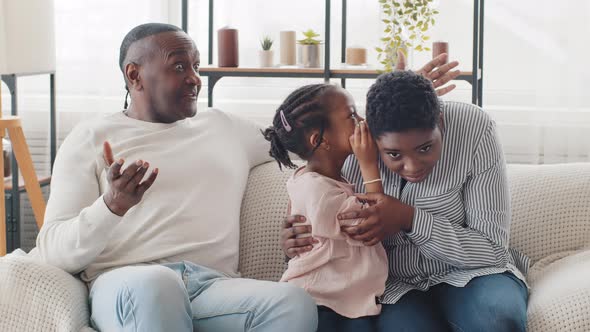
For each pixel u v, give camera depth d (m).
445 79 1.76
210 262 1.78
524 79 3.23
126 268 1.59
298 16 3.33
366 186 1.60
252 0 3.34
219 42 2.94
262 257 1.92
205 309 1.58
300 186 1.65
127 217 1.77
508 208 1.66
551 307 1.52
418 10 3.02
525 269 1.79
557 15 3.18
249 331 1.53
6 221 2.97
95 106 3.35
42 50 2.74
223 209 1.83
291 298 1.51
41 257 1.69
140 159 1.68
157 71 1.83
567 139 3.21
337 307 1.61
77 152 1.80
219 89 3.41
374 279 1.62
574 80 3.19
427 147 1.50
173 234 1.75
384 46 3.19
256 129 2.04
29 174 2.69
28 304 1.58
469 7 3.22
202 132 1.91
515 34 3.22
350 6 3.30
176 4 3.34
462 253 1.61
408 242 1.69
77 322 1.58
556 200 1.88
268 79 3.38
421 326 1.54
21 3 2.63
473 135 1.64
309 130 1.64
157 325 1.44
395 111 1.47
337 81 3.33
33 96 3.35
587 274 1.58
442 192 1.64
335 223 1.59
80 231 1.60
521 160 3.27
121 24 3.32
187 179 1.81
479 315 1.52
